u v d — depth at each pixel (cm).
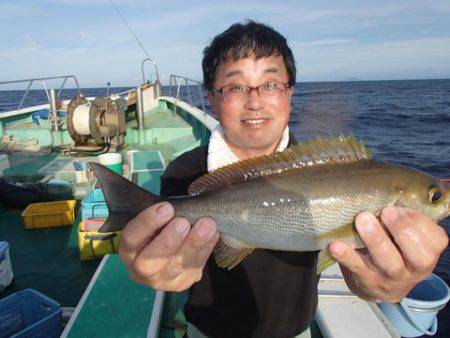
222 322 62
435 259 45
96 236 119
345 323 69
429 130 671
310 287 62
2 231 143
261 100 60
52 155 234
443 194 59
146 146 258
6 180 176
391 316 98
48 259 123
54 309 82
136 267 48
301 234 58
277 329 61
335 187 58
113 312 75
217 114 65
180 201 59
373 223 46
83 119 226
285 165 59
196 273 51
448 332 146
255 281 62
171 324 80
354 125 724
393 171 59
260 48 58
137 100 260
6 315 84
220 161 65
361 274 49
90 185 175
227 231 59
